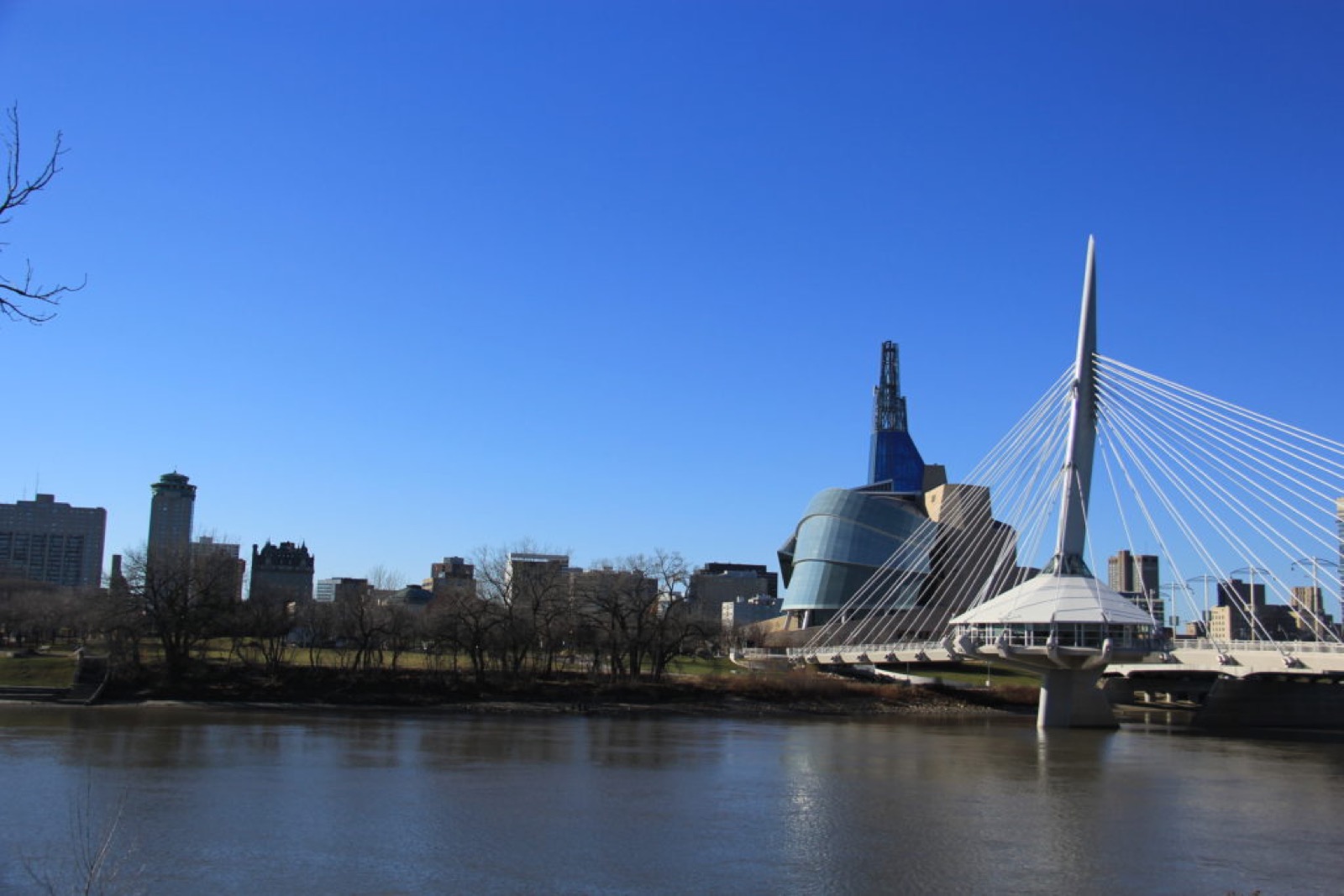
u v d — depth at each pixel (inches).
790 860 2080.5
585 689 5551.2
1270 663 4753.9
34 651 5930.1
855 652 6658.5
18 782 2669.8
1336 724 5413.4
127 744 3403.1
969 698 6358.3
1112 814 2605.8
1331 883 1983.3
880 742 4133.9
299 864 1971.0
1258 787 3075.8
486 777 2962.6
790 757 3597.4
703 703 5605.3
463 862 2010.3
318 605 6141.7
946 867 2046.0
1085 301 5536.4
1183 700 7800.2
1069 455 5403.5
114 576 5359.3
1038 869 2047.2
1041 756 3767.2
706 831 2322.8
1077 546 5344.5
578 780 2947.8
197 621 5147.6
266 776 2864.2
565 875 1940.2
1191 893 1903.3
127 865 1941.4
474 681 5433.1
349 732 3946.9
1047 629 4918.8
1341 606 4943.4
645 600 5989.2
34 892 1763.0
